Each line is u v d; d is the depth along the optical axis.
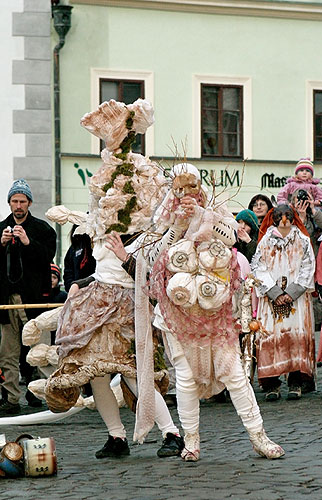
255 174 31.02
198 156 30.47
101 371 7.91
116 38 29.66
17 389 12.12
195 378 7.89
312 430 9.37
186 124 30.39
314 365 12.28
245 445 8.62
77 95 29.34
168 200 7.91
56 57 29.05
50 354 10.30
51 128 28.77
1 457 7.60
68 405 8.16
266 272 12.23
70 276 12.61
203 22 30.38
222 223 7.82
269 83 31.06
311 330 12.20
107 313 7.99
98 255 8.17
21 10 27.81
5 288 12.09
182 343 7.83
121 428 8.33
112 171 8.27
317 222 14.27
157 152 30.17
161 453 8.08
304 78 31.34
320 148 31.67
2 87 27.81
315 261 12.54
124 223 8.18
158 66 30.06
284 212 12.16
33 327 10.13
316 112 31.56
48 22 27.97
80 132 29.34
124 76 29.77
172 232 7.85
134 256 7.93
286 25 31.11
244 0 30.55
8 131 27.84
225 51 30.64
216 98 30.70
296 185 16.98
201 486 6.96
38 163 28.03
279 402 11.72
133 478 7.33
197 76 30.41
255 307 12.52
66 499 6.75
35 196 28.02
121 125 8.32
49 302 12.42
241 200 30.89
